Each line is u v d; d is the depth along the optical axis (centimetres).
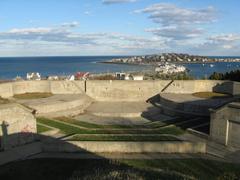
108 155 2156
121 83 4025
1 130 2169
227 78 4641
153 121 3078
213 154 2162
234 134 2248
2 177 1780
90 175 1709
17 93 3791
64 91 3975
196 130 2595
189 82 3972
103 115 3306
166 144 2197
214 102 3272
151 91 4056
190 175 1825
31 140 2366
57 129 2606
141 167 1927
